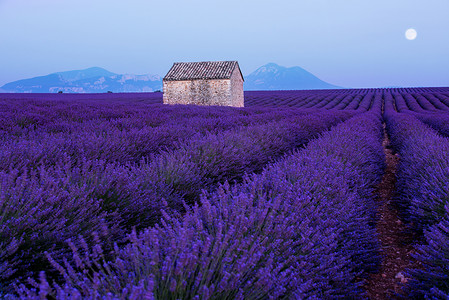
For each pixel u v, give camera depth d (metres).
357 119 14.54
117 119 10.16
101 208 2.78
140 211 3.19
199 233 1.90
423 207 3.55
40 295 1.05
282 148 7.47
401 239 3.63
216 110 15.79
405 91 80.31
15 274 2.06
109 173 3.34
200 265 1.56
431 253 2.36
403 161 6.56
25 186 2.81
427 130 9.81
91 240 2.38
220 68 30.62
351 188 4.05
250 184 3.11
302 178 3.36
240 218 2.06
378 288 2.63
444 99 46.09
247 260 1.74
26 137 5.90
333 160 4.41
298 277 1.85
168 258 1.42
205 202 2.15
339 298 2.12
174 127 8.11
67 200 2.62
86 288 1.40
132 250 1.67
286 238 2.14
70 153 4.61
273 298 1.52
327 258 2.20
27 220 2.21
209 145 5.26
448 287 2.14
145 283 1.45
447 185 3.33
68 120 9.44
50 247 2.23
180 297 1.39
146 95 66.00
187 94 30.14
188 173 4.23
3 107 10.42
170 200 3.63
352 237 2.84
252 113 16.84
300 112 20.06
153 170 4.09
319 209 2.81
